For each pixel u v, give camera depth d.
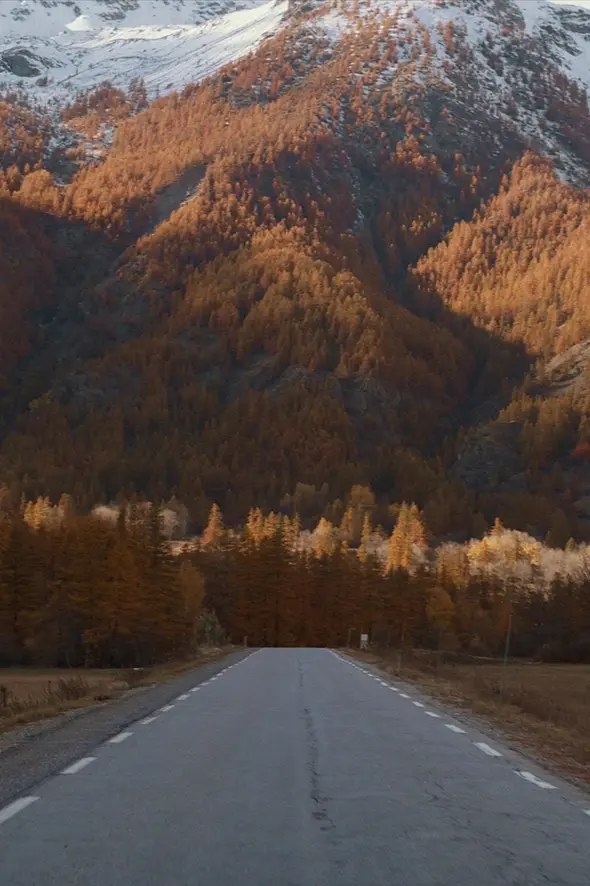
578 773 12.69
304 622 112.81
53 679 53.72
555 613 105.75
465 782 11.38
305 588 112.06
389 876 6.87
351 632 109.62
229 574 111.69
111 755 12.97
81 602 79.31
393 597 113.25
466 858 7.52
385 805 9.65
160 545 82.69
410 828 8.59
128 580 79.00
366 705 22.30
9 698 27.62
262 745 14.23
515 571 137.38
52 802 9.46
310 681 30.92
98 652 79.56
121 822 8.55
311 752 13.59
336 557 114.88
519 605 112.38
